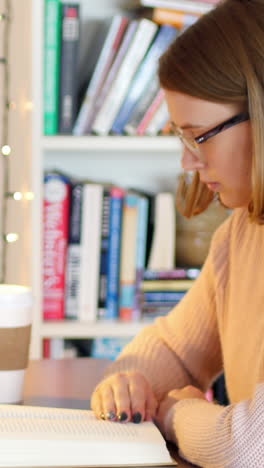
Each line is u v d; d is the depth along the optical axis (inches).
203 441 36.8
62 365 59.5
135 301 84.0
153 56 81.8
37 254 80.4
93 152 91.7
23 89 87.3
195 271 84.3
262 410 34.6
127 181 92.7
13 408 39.8
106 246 83.2
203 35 39.0
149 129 83.0
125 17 89.3
